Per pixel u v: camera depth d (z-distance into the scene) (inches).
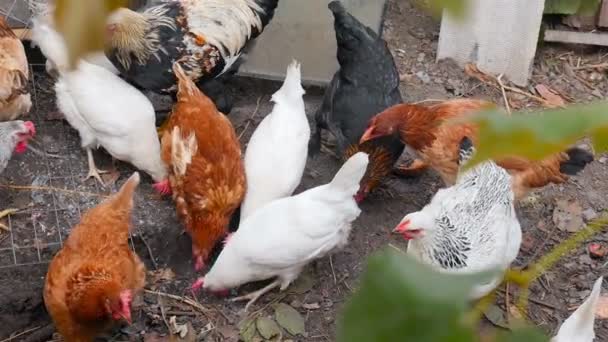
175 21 180.9
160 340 152.6
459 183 156.6
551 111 19.2
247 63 206.5
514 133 18.4
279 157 169.2
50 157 184.9
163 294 160.9
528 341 18.9
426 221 146.2
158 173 176.7
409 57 223.5
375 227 179.3
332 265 169.5
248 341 154.4
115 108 170.2
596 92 219.6
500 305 163.5
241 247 150.2
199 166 163.5
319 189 150.3
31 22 190.1
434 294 17.7
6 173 178.9
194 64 182.2
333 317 159.6
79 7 16.8
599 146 19.0
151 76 180.9
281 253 148.3
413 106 173.9
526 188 167.5
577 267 175.2
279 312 158.9
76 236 145.5
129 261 148.4
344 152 179.9
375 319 17.6
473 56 219.6
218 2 186.5
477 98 214.4
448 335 17.4
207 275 156.9
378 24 214.7
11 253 163.3
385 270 18.0
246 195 170.1
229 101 197.2
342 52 185.2
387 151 175.3
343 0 221.6
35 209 172.7
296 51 211.6
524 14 208.5
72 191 177.9
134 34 173.8
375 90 182.4
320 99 208.7
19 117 189.0
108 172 184.4
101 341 152.2
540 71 224.4
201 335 154.7
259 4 193.0
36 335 151.9
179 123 170.6
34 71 203.3
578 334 123.1
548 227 183.3
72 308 138.1
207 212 162.4
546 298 167.8
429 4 17.5
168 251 169.8
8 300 154.6
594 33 224.8
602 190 193.0
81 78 169.6
